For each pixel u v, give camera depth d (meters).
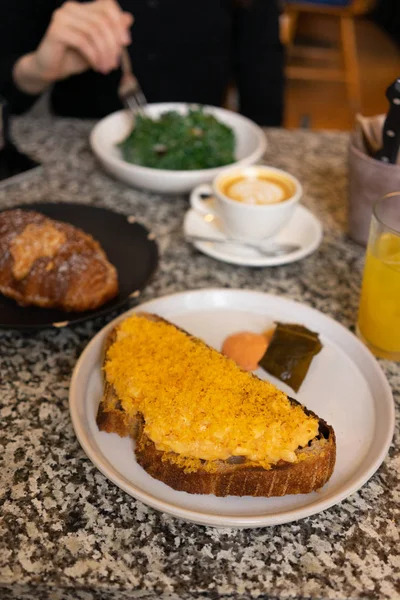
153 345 0.39
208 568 0.30
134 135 0.69
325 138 0.84
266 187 0.56
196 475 0.33
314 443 0.33
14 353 0.45
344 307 0.51
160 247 0.58
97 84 1.02
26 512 0.33
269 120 1.10
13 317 0.47
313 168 0.75
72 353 0.45
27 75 0.88
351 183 0.55
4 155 0.72
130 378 0.36
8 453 0.36
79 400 0.38
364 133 0.53
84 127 0.83
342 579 0.30
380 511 0.34
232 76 1.12
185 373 0.37
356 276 0.55
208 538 0.32
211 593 0.29
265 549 0.31
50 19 0.99
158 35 1.00
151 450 0.33
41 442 0.37
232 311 0.48
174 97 1.06
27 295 0.47
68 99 1.05
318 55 1.92
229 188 0.57
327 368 0.42
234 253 0.57
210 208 0.60
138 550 0.31
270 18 1.03
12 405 0.40
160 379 0.36
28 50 0.98
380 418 0.38
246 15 1.03
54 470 0.35
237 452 0.33
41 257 0.48
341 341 0.44
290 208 0.54
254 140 0.73
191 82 1.05
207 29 1.01
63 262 0.47
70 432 0.38
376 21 2.21
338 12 1.92
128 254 0.54
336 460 0.36
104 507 0.33
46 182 0.69
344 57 1.91
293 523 0.33
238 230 0.56
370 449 0.36
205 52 1.03
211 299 0.48
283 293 0.52
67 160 0.74
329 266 0.56
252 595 0.29
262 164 0.75
